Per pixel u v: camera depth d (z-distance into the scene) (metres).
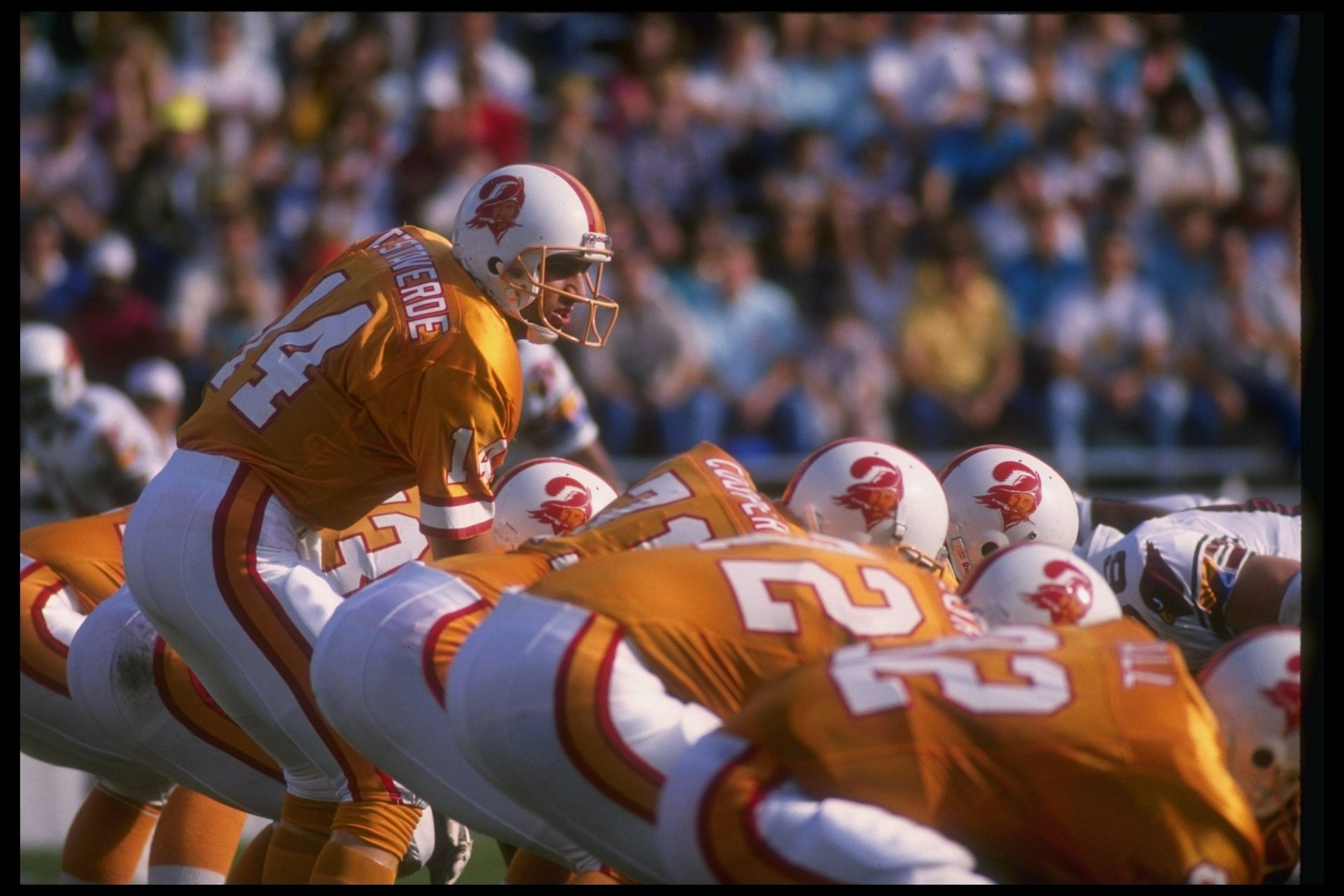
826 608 10.45
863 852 9.05
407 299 12.50
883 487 12.88
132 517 12.64
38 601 14.52
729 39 38.12
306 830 12.65
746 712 9.76
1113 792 9.25
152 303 33.22
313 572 12.44
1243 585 13.44
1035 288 34.72
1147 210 36.47
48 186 34.81
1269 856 10.31
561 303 13.46
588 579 10.59
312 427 12.43
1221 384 34.59
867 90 38.09
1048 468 14.48
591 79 37.59
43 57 37.62
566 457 19.36
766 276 34.88
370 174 35.16
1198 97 38.47
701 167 36.16
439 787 11.49
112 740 13.52
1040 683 9.48
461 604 11.47
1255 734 10.11
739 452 31.45
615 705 10.12
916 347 33.84
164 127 36.06
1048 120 37.31
